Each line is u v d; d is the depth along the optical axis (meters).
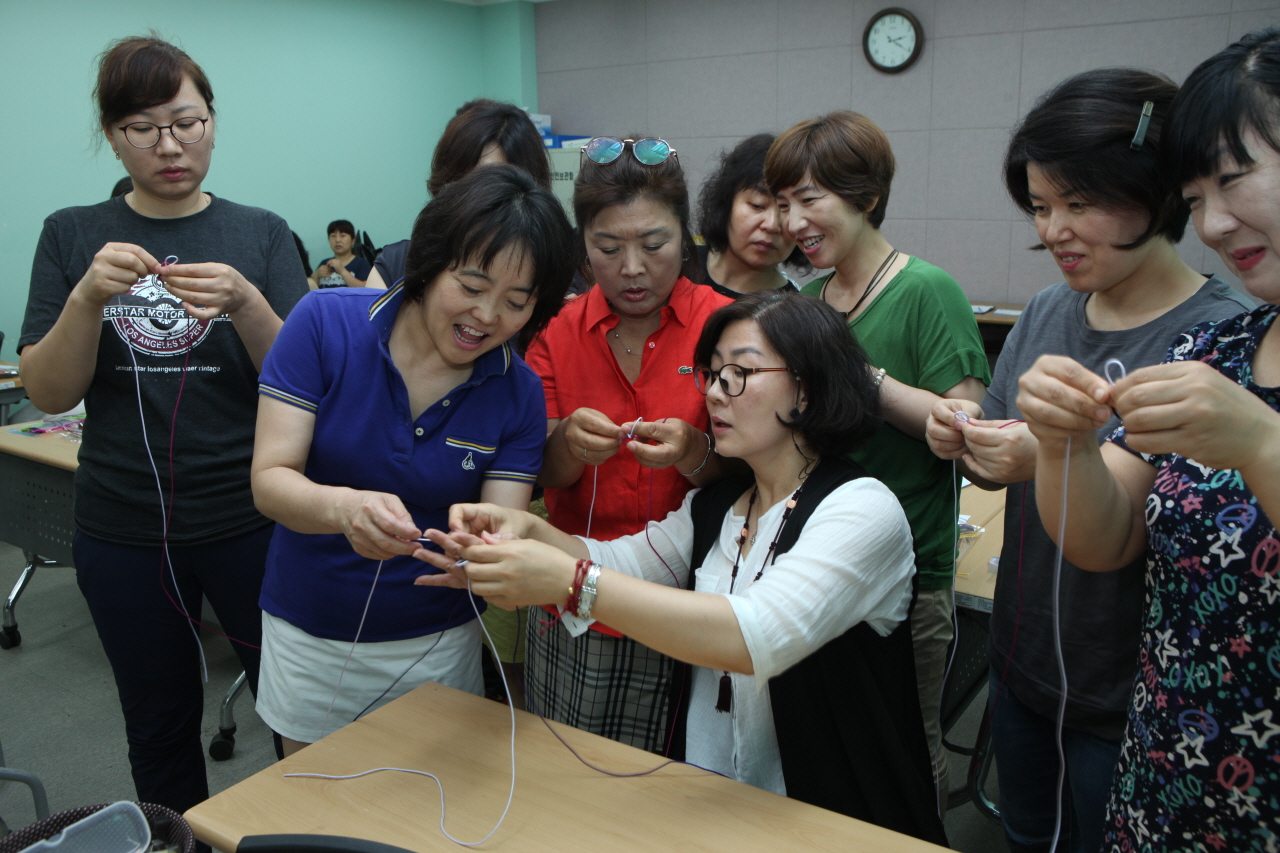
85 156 5.38
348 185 6.96
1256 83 0.81
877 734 1.21
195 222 1.70
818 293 1.87
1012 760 1.48
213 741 2.46
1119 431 1.14
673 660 1.52
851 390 1.24
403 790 1.12
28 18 5.02
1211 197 0.87
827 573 1.14
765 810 1.09
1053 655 1.34
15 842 0.92
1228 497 0.90
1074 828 1.46
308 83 6.55
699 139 7.08
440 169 2.02
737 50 6.70
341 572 1.34
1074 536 1.03
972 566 2.04
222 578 1.74
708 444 1.45
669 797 1.11
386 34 7.05
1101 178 1.13
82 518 1.68
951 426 1.25
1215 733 0.90
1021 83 5.63
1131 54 5.27
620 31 7.27
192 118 1.58
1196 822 0.93
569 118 7.77
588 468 1.55
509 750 1.21
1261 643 0.86
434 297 1.20
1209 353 1.01
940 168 6.03
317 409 1.28
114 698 2.77
